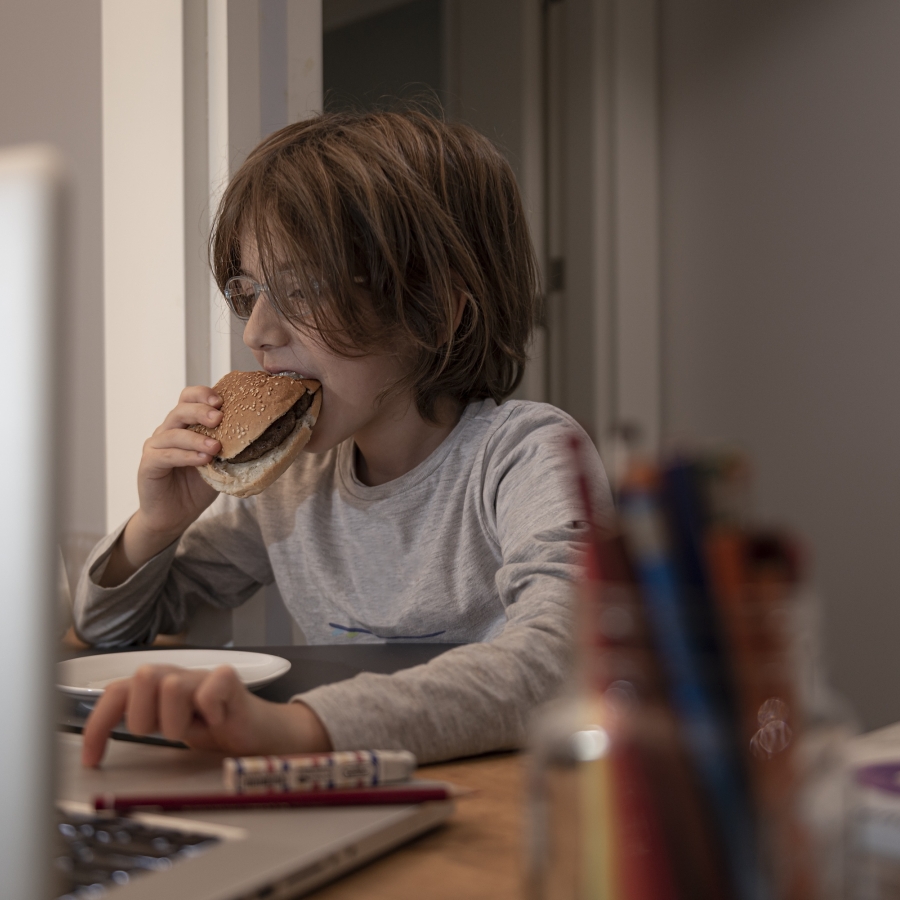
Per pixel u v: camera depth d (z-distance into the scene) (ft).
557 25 8.52
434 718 2.00
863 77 7.54
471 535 3.61
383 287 3.38
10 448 0.93
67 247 0.91
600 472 2.59
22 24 5.36
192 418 3.53
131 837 1.43
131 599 3.89
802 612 0.93
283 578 4.03
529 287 4.14
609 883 0.95
